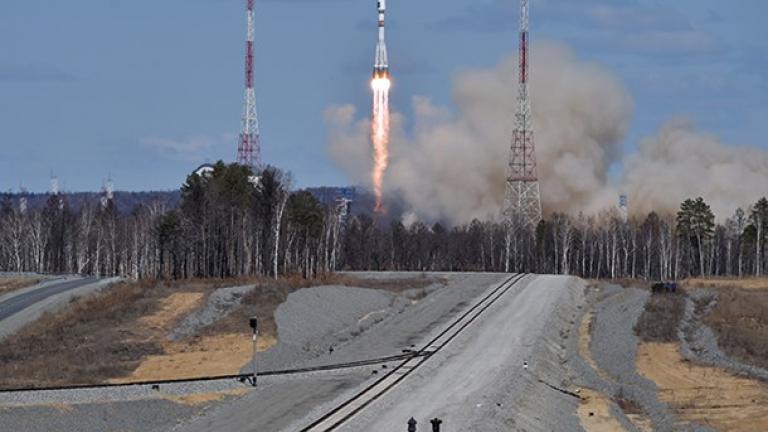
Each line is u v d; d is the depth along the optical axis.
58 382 162.25
